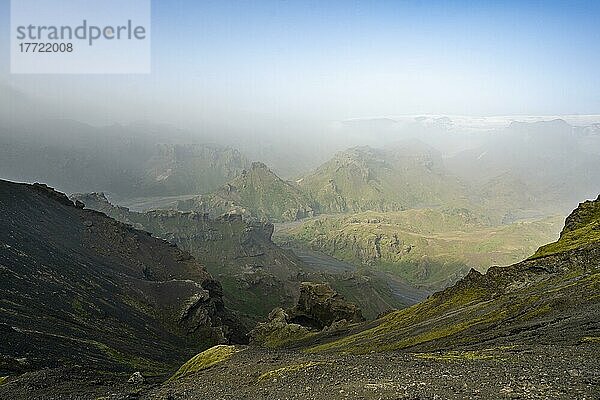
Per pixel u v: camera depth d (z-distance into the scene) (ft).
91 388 197.26
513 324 230.89
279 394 134.41
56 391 190.60
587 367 120.98
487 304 323.98
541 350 146.61
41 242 579.48
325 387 131.54
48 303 432.25
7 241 508.94
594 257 322.34
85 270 584.40
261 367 175.63
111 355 369.50
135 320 537.24
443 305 390.63
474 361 141.69
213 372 189.16
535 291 297.53
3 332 302.45
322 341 537.24
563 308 226.17
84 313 461.37
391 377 130.21
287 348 583.17
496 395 105.29
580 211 468.34
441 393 110.83
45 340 327.26
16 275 444.55
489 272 393.91
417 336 309.01
